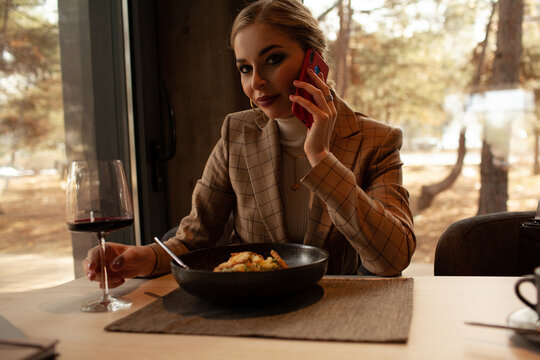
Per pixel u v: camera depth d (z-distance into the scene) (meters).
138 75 2.11
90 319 0.79
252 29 1.18
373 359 0.57
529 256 0.95
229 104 2.24
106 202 0.91
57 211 1.68
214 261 1.01
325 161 1.06
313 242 1.29
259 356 0.59
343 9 2.83
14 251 1.47
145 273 1.08
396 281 0.93
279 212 1.33
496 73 2.70
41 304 0.90
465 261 1.37
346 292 0.87
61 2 1.74
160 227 2.24
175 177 2.29
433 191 2.91
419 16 2.78
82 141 1.84
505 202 2.75
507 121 2.71
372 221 1.06
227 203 1.49
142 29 2.13
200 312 0.79
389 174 1.27
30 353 0.52
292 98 1.13
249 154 1.40
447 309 0.75
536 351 0.57
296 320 0.72
